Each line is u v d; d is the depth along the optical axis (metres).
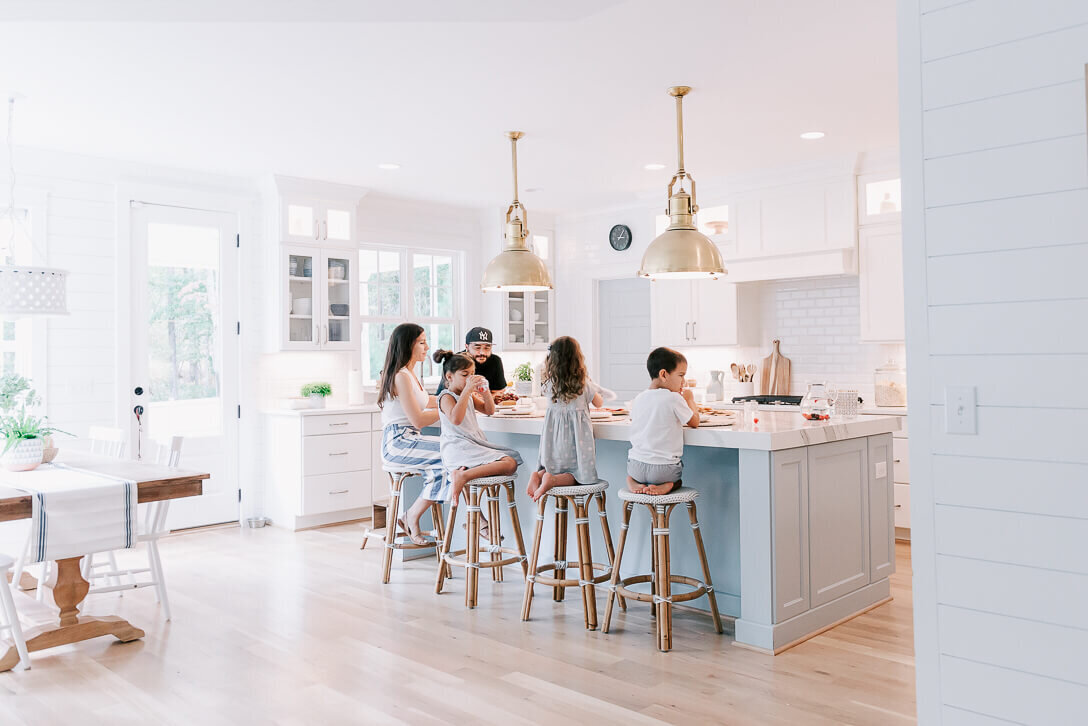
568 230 7.64
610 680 3.03
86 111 4.47
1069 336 1.84
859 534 3.88
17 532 5.07
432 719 2.70
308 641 3.49
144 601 4.11
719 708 2.76
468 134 4.97
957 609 2.01
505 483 4.09
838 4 3.20
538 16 3.23
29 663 3.20
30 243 5.17
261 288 6.19
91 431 4.59
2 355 5.16
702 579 3.79
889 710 2.74
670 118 4.68
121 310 5.53
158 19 3.07
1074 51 1.83
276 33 3.43
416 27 3.37
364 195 6.51
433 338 7.31
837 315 6.14
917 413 2.07
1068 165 1.84
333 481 6.02
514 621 3.75
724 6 3.21
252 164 5.70
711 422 3.74
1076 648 1.84
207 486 5.98
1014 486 1.92
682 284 6.62
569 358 3.70
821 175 5.75
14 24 3.32
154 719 2.74
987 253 1.95
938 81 2.02
